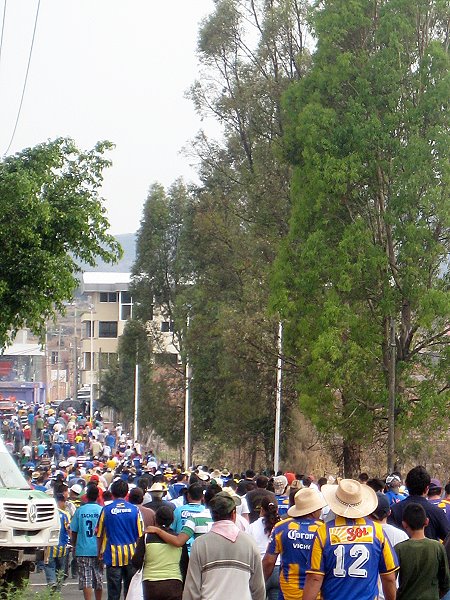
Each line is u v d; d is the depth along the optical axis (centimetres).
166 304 9019
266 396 6303
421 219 4838
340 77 4978
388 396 4856
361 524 1161
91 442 8606
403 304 4959
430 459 5788
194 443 8281
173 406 8288
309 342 4988
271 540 1452
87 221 3488
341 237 4947
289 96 5234
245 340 5906
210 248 6844
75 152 3566
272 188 6297
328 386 4931
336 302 4847
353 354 4812
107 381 12644
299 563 1408
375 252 4800
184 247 7294
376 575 1155
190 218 7094
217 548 1177
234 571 1174
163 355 8544
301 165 5156
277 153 5300
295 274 5081
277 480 2152
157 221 9006
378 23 5041
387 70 4884
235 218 6725
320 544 1158
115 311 16875
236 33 6612
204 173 7012
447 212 4738
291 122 5253
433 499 1783
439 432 5212
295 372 5794
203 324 6938
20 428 9069
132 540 1966
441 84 4834
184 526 1602
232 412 6353
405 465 5825
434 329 4997
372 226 5022
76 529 2181
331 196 4922
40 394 14850
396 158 4831
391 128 4850
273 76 6512
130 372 12031
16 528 2212
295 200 5109
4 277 3350
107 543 1967
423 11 4997
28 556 2247
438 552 1302
